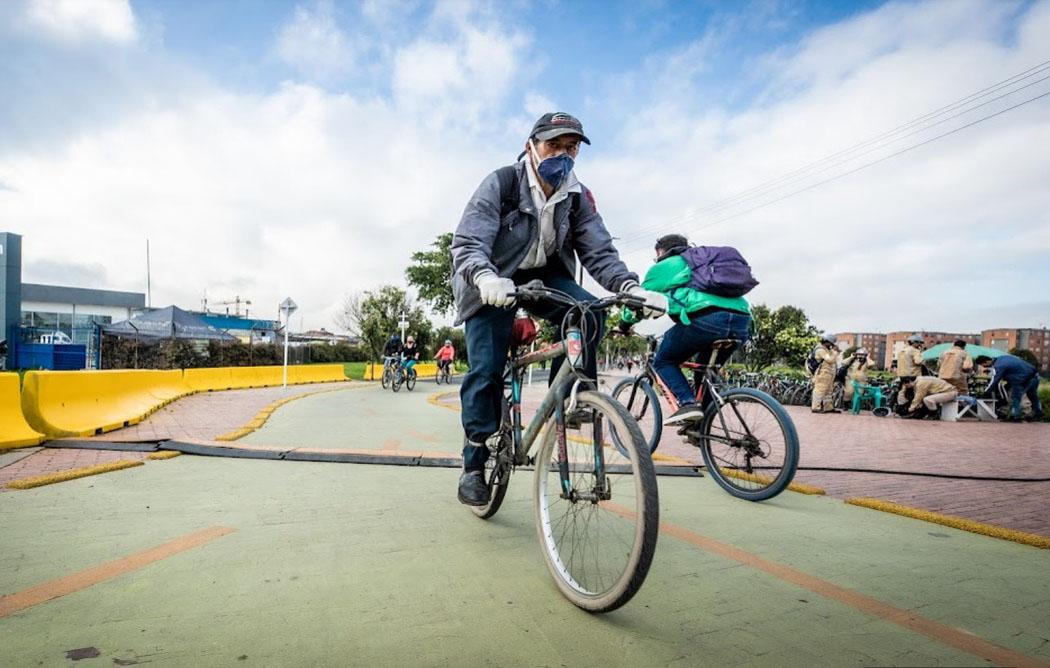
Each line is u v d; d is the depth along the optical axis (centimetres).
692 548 243
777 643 162
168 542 230
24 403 474
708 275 348
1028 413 1119
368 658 148
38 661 141
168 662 142
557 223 247
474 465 264
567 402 210
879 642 164
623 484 243
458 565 215
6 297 2784
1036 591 204
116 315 4900
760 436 340
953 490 388
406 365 1717
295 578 198
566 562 213
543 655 152
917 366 1093
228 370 1639
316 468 390
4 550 218
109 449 442
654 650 156
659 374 392
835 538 264
